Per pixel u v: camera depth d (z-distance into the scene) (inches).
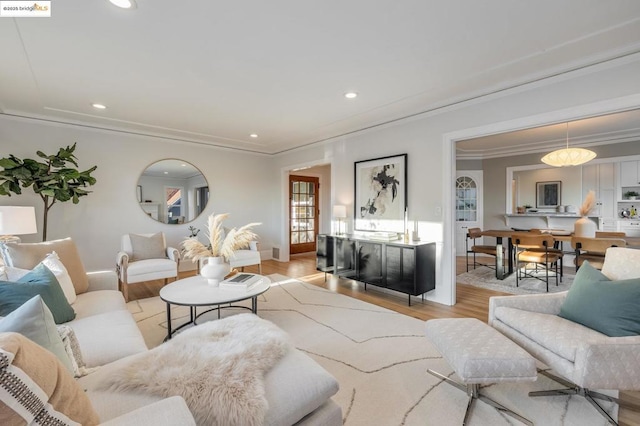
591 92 102.4
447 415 67.0
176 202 213.2
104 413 39.7
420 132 153.9
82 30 84.7
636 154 219.1
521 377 62.0
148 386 42.6
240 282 109.2
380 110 152.8
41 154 149.2
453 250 143.3
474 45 93.8
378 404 70.6
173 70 109.9
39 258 95.7
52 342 43.2
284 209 255.0
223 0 72.9
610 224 233.8
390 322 119.8
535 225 262.8
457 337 70.6
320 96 135.0
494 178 286.0
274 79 117.7
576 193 253.3
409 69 109.5
